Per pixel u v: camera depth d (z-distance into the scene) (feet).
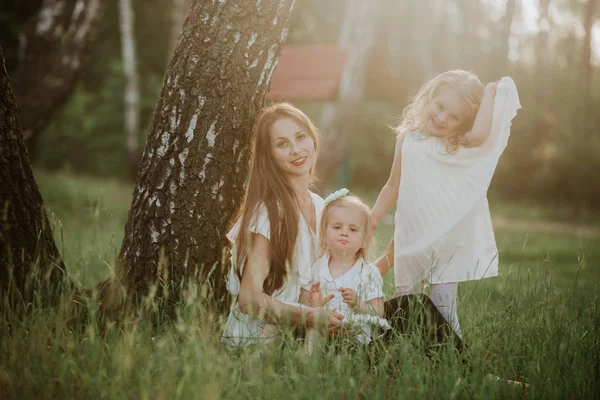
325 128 43.52
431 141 10.69
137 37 79.30
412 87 48.83
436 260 10.48
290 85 43.88
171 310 10.12
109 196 38.52
